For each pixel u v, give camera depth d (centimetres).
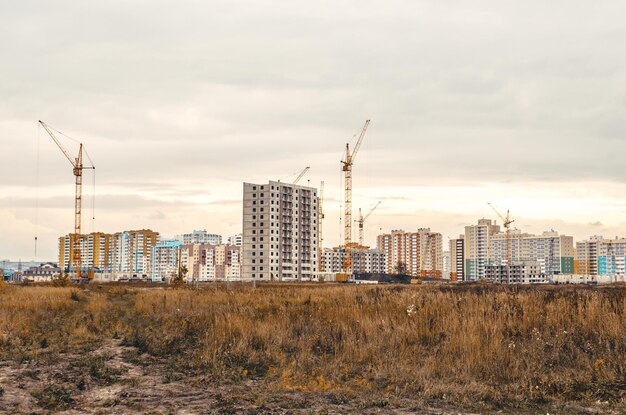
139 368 1599
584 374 1441
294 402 1205
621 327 1864
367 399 1230
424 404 1200
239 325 2075
